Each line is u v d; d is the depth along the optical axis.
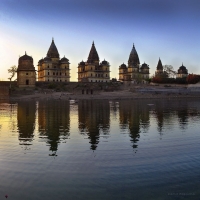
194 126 31.36
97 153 19.42
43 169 16.16
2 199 12.53
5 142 22.81
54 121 35.69
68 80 167.75
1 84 105.75
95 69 177.62
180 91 127.81
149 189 13.47
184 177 14.91
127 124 33.03
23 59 131.25
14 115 43.03
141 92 122.81
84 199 12.48
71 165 16.83
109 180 14.52
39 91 115.38
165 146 21.44
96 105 68.25
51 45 170.00
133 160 17.78
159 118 39.22
